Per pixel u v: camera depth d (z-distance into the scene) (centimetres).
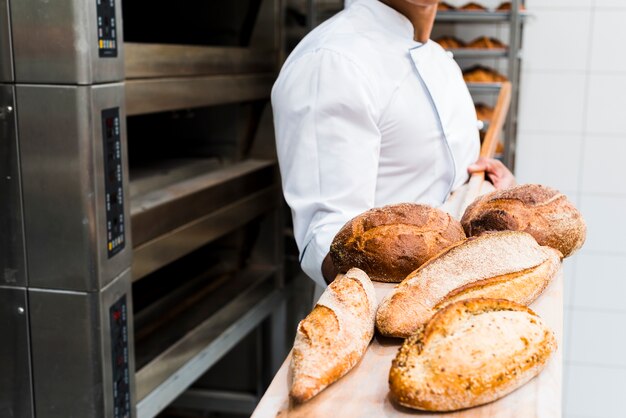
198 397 270
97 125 137
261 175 244
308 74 118
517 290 69
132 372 161
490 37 294
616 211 305
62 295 142
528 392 58
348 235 82
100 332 143
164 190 195
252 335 267
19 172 138
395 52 126
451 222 82
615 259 309
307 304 291
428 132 129
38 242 140
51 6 130
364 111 117
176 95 182
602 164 303
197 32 249
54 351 145
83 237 138
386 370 62
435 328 59
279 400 58
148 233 171
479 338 58
